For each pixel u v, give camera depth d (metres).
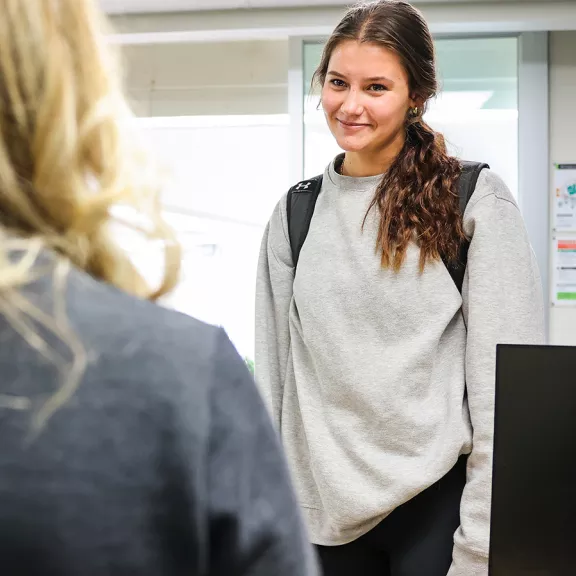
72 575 0.40
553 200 3.62
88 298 0.45
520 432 1.04
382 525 1.46
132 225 0.54
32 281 0.43
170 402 0.43
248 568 0.45
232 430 0.45
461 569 1.38
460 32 3.63
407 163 1.49
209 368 0.46
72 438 0.41
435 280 1.44
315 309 1.48
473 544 1.35
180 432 0.43
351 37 1.49
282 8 3.59
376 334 1.45
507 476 1.05
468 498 1.40
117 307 0.45
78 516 0.40
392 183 1.48
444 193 1.46
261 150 4.39
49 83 0.45
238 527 0.44
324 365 1.46
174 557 0.42
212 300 4.33
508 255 1.45
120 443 0.42
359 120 1.48
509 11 3.45
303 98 3.70
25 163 0.46
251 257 4.43
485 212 1.45
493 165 3.62
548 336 3.61
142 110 4.06
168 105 4.05
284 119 4.11
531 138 3.61
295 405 1.54
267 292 1.64
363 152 1.54
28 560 0.39
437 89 1.55
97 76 0.49
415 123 1.53
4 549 0.39
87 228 0.47
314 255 1.54
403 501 1.39
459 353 1.47
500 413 1.05
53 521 0.40
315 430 1.46
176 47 4.05
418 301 1.44
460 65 3.66
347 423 1.44
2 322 0.42
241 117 4.05
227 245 4.41
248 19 3.62
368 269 1.46
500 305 1.42
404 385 1.41
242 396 0.47
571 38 3.64
